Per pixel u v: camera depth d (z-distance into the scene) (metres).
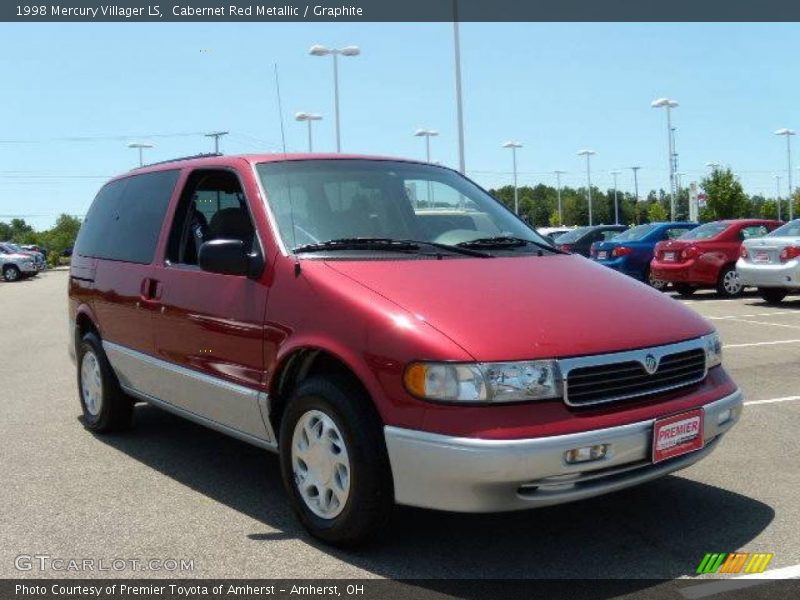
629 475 3.53
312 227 4.45
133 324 5.42
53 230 77.75
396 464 3.48
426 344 3.43
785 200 71.56
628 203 89.38
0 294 26.19
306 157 4.96
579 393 3.45
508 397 3.33
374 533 3.70
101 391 6.01
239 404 4.35
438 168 5.52
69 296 6.57
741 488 4.60
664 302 4.16
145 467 5.26
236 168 4.79
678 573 3.54
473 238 4.76
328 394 3.71
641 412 3.53
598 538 3.92
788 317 12.45
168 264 5.14
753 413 6.33
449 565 3.65
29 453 5.63
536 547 3.83
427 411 3.38
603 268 4.60
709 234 16.20
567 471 3.32
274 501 4.56
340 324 3.74
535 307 3.73
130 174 6.21
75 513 4.40
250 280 4.32
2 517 4.35
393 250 4.34
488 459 3.24
